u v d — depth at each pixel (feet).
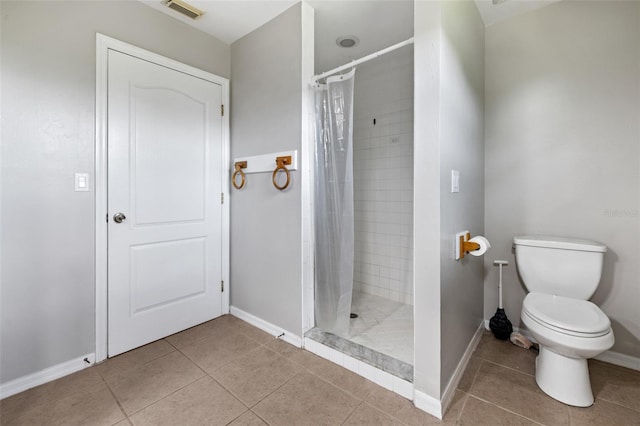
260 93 7.50
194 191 7.66
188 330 7.56
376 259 9.80
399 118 9.04
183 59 7.37
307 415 4.70
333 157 6.58
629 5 5.80
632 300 5.90
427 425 4.49
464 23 5.72
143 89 6.66
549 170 6.73
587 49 6.22
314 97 6.76
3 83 4.95
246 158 7.93
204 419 4.62
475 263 6.86
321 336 6.65
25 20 5.14
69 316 5.72
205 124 7.85
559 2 6.49
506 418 4.63
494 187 7.44
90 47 5.88
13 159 5.07
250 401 5.01
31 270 5.30
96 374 5.71
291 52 6.73
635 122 5.80
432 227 4.65
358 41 7.95
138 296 6.70
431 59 4.58
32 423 4.51
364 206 10.01
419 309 4.82
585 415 4.67
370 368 5.55
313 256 6.96
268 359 6.26
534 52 6.82
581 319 4.92
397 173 9.17
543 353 5.32
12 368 5.14
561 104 6.54
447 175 4.86
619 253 6.00
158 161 6.95
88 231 5.93
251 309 7.98
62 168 5.58
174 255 7.32
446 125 4.76
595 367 5.93
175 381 5.53
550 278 6.15
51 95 5.43
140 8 6.59
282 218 7.06
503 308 7.44
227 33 7.85
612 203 6.06
